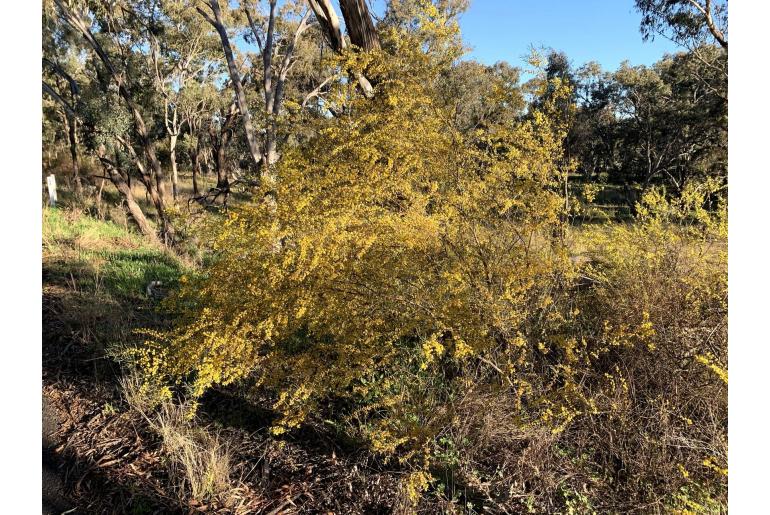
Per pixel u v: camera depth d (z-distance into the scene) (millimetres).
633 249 3391
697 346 2719
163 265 6664
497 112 2959
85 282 5645
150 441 3008
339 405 3268
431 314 2695
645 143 21516
